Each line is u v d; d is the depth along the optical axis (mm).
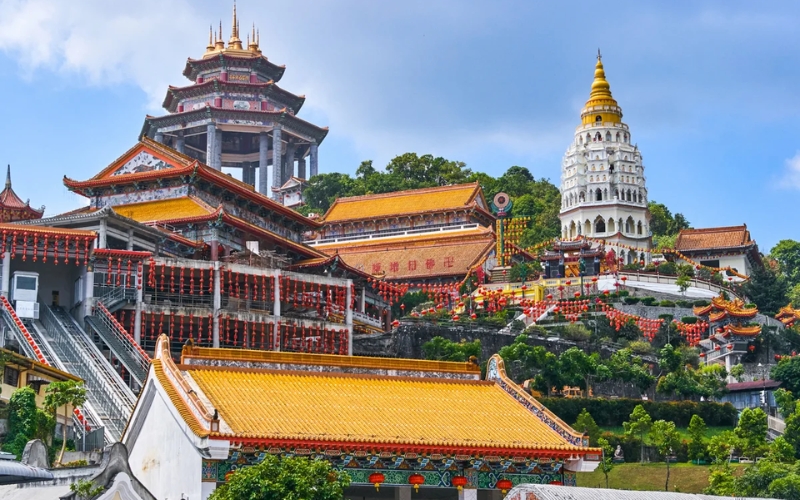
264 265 142000
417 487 58625
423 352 150750
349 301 143000
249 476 51344
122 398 101875
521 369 140875
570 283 188375
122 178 153375
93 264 124688
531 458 60406
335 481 52656
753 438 119938
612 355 154750
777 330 174375
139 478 60531
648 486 112812
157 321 127312
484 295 183625
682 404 136625
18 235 122438
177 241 140625
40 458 64375
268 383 61125
